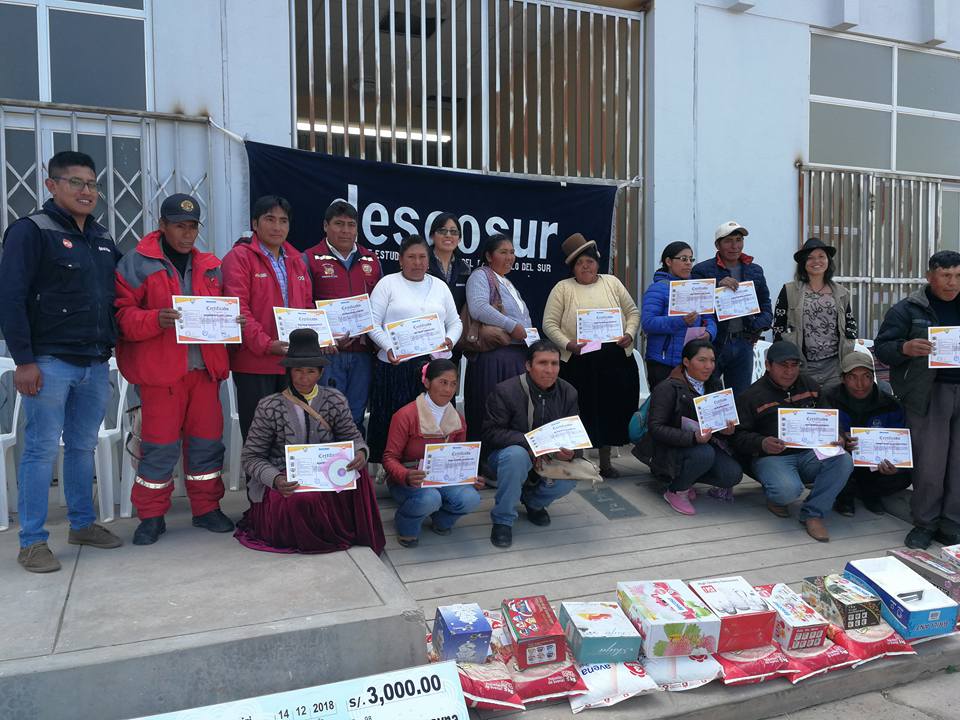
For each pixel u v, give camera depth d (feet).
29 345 9.87
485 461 13.50
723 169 20.97
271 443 11.53
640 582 10.61
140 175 15.76
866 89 23.03
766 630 9.83
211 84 15.98
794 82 21.68
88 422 11.01
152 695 7.93
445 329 14.42
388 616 8.92
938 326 13.43
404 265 14.06
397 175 17.22
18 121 14.93
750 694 9.36
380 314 13.98
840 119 22.74
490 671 9.06
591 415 16.17
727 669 9.52
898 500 15.40
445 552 12.86
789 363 14.42
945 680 10.45
